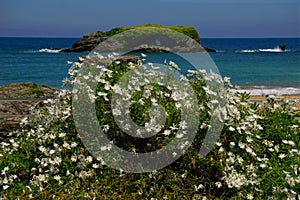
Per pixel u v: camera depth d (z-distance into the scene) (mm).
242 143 3918
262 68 27453
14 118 5469
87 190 3672
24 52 55719
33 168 3863
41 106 6008
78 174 3818
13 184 3844
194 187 3641
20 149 4414
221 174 3738
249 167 3742
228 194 3645
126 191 3645
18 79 24266
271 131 4281
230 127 3896
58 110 4191
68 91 4375
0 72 27562
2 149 4617
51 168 3852
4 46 82938
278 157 4035
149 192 3594
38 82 22531
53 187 3725
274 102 4770
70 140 4086
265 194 3598
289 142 4027
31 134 4273
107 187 3627
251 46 86750
